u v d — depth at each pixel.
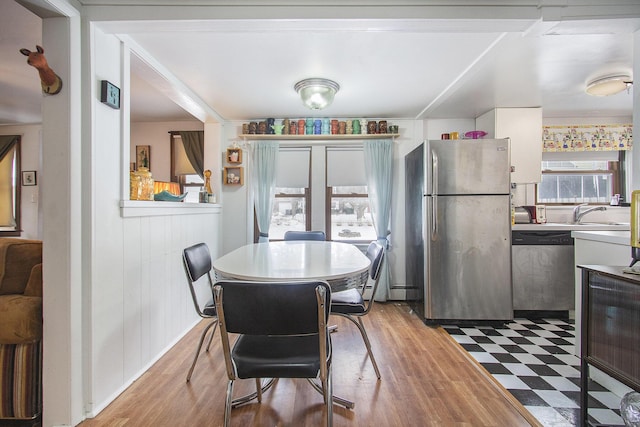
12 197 4.28
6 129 4.30
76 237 1.51
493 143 2.73
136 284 1.92
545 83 2.65
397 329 2.69
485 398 1.68
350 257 1.89
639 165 1.63
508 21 1.62
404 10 1.60
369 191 3.54
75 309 1.51
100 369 1.61
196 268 1.86
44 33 1.49
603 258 1.88
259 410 1.58
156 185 2.99
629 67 2.35
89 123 1.57
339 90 2.79
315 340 1.38
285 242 2.69
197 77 2.52
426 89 2.78
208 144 3.54
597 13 1.59
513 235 2.98
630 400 1.30
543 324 2.85
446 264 2.76
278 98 3.00
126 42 1.86
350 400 1.66
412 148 3.63
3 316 1.48
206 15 1.59
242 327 1.11
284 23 1.63
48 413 1.48
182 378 1.89
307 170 3.65
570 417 1.53
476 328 2.74
